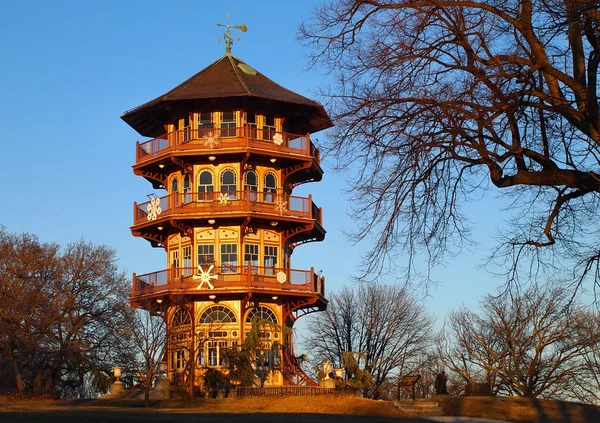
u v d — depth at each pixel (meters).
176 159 55.47
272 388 50.62
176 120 57.84
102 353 61.19
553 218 19.34
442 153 19.39
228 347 54.41
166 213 55.75
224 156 55.34
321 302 57.72
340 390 51.19
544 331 62.41
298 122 59.78
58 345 58.69
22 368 59.78
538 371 65.31
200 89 55.53
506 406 44.72
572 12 17.41
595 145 18.14
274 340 55.22
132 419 30.17
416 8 19.34
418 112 19.12
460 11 19.33
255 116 56.62
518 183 19.08
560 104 18.36
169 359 56.09
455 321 73.94
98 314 61.41
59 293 58.84
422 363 75.31
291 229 57.22
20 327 56.78
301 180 60.66
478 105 18.59
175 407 44.81
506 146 19.05
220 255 55.66
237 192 55.06
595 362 64.75
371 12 20.36
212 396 51.94
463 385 71.19
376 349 74.62
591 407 44.72
